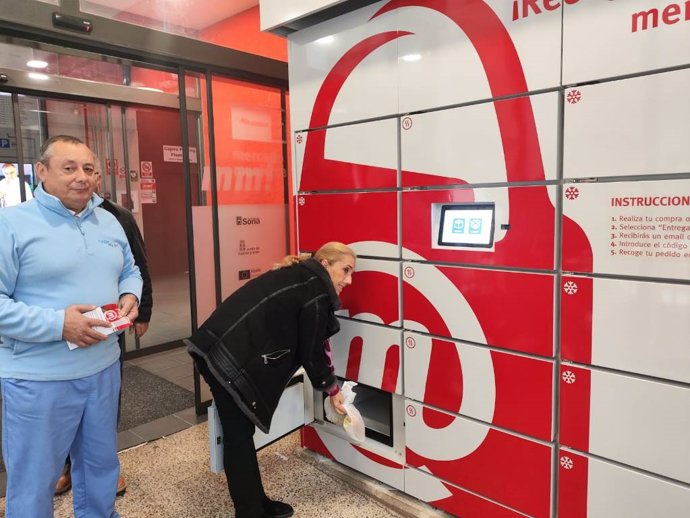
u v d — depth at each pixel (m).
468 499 2.00
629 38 1.45
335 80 2.24
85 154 1.72
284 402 2.42
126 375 4.02
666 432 1.48
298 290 1.95
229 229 3.19
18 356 1.64
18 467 1.68
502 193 1.76
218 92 3.07
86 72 4.28
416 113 1.98
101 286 1.79
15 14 2.19
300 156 2.43
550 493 1.76
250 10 4.67
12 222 1.62
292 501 2.24
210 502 2.26
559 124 1.61
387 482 2.29
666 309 1.45
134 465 2.60
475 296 1.87
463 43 1.81
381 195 2.13
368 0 2.13
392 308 2.15
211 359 1.90
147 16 3.04
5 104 4.07
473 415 1.94
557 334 1.69
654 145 1.43
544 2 1.60
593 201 1.56
